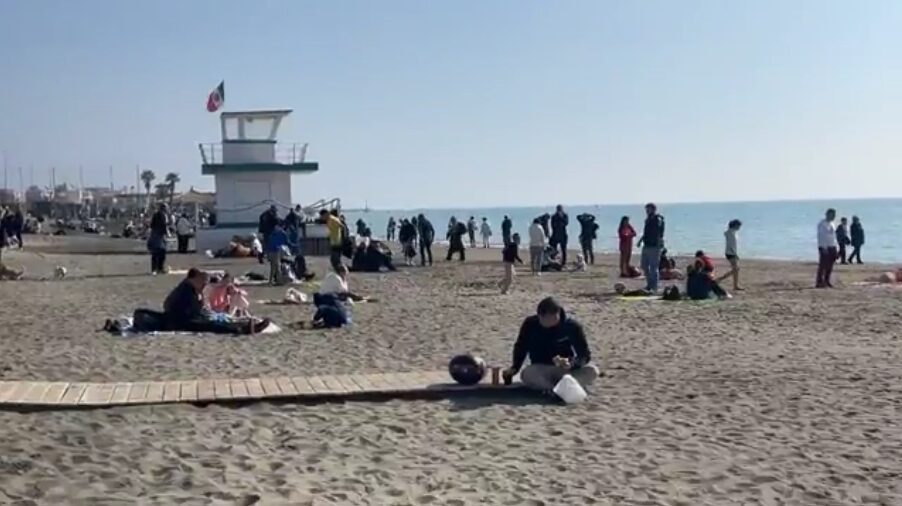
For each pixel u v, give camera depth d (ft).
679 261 142.31
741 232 320.09
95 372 41.45
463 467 26.37
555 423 32.14
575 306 71.51
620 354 47.44
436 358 46.11
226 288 59.72
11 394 34.81
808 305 71.41
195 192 310.45
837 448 28.53
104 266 122.42
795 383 39.14
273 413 33.35
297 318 63.36
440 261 141.18
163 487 24.07
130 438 29.40
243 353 47.32
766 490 24.18
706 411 33.91
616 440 29.73
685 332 56.18
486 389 36.99
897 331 56.59
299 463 26.71
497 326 59.11
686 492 24.03
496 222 597.52
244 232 153.07
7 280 97.55
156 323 55.62
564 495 23.70
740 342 51.93
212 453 27.63
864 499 23.54
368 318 63.31
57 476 24.93
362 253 115.75
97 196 585.22
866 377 40.52
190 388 36.47
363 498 23.27
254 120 156.35
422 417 32.94
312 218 157.07
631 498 23.47
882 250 197.77
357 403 35.32
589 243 130.72
